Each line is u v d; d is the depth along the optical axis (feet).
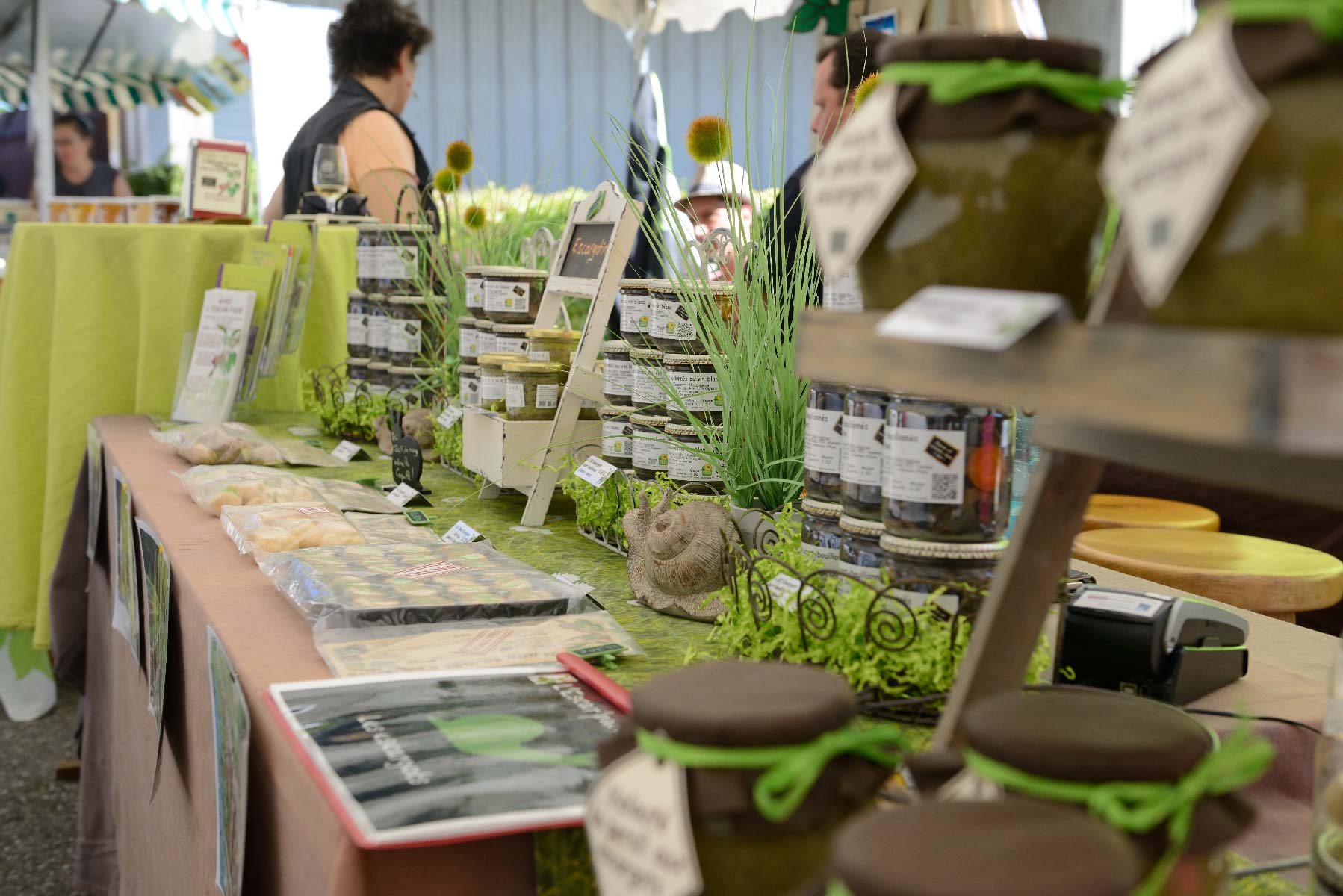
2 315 9.66
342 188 10.48
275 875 3.21
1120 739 1.84
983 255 2.11
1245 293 1.55
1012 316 1.70
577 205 6.63
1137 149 1.63
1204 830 1.75
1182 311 1.64
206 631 4.22
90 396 9.41
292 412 10.22
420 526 5.94
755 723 1.87
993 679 2.51
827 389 4.02
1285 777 3.30
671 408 5.12
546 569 5.18
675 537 4.41
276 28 18.42
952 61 2.11
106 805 7.54
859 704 3.29
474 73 18.17
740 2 13.87
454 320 8.16
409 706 3.20
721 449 4.82
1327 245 1.48
